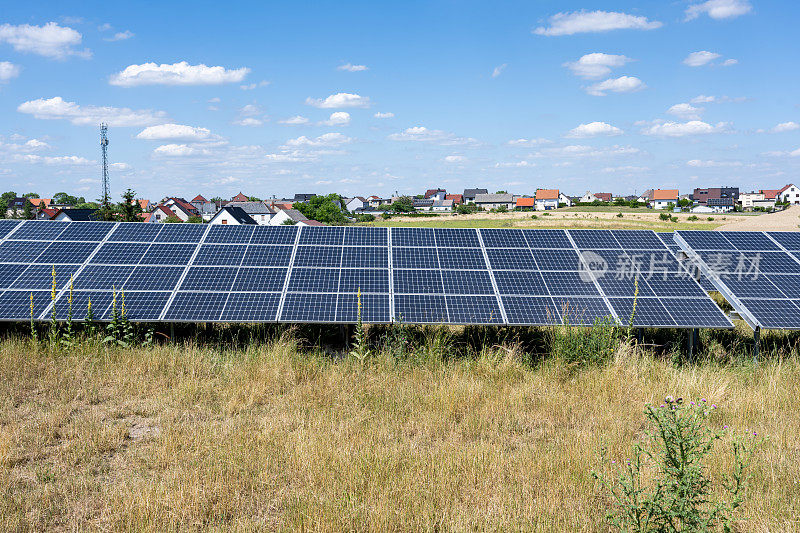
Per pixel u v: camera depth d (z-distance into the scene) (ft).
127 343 46.78
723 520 20.92
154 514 23.11
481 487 26.53
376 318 48.16
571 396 38.45
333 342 54.75
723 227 286.87
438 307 50.01
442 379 41.16
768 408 36.58
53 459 28.66
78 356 43.70
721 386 38.60
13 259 56.08
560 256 59.47
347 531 22.70
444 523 23.43
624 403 37.58
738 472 23.56
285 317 48.16
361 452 28.99
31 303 47.11
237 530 22.56
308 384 39.37
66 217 221.66
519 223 357.61
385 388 39.09
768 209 585.22
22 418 33.42
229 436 31.22
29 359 42.45
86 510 23.94
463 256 58.70
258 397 37.22
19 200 565.94
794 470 27.71
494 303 50.80
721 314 49.55
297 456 28.66
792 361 46.24
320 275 54.44
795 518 23.41
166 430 31.86
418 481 26.48
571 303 51.03
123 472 27.58
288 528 22.68
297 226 63.62
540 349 52.19
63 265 55.31
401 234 62.75
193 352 44.73
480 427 33.68
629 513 21.75
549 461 28.63
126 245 59.21
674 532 21.35
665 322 48.42
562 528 22.88
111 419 33.81
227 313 48.62
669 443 22.27
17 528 22.34
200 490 25.27
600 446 29.96
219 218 324.39
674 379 40.70
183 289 52.01
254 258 57.26
